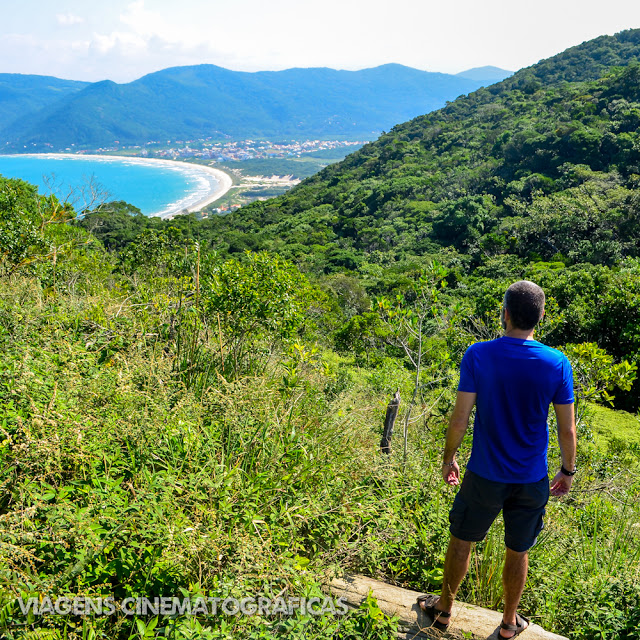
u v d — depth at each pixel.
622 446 9.52
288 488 2.66
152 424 2.67
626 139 66.69
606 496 5.07
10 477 2.10
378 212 88.12
